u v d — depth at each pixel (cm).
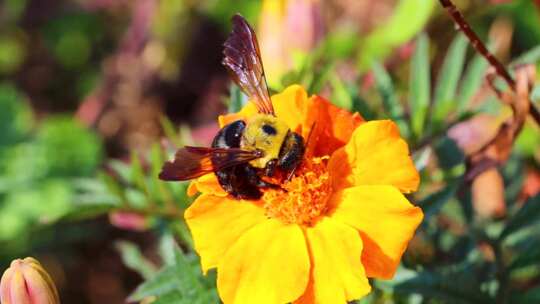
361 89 45
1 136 56
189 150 35
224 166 36
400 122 41
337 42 53
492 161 40
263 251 36
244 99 40
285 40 46
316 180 36
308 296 36
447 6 38
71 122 56
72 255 55
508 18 54
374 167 36
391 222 36
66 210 42
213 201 37
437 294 39
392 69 52
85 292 55
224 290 36
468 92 43
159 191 42
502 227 44
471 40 39
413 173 36
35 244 54
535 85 42
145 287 38
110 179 42
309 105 37
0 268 54
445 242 42
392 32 53
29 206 54
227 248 36
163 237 42
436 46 53
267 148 36
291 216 37
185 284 38
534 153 50
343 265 36
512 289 41
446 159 41
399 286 39
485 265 42
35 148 55
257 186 37
